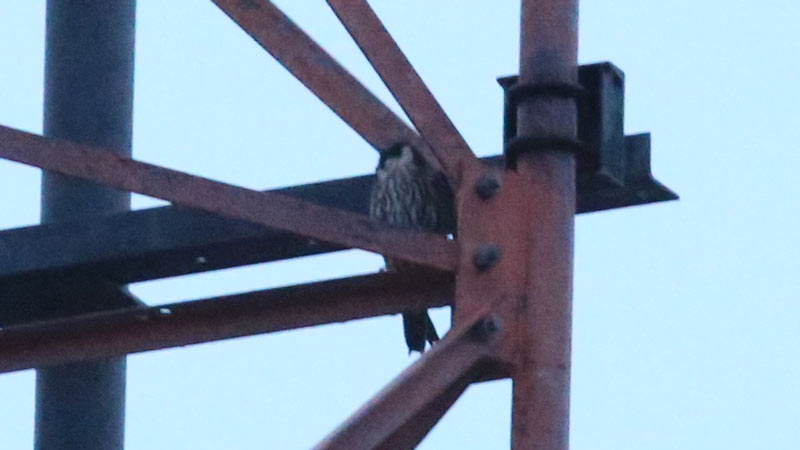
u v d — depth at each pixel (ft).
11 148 33.30
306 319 37.24
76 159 33.50
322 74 37.52
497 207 35.22
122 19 49.37
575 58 36.81
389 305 36.65
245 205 34.04
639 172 38.27
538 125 35.99
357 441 32.12
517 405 34.42
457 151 35.37
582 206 39.55
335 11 35.40
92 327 38.65
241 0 37.04
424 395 33.14
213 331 37.91
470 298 34.60
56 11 49.37
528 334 34.63
